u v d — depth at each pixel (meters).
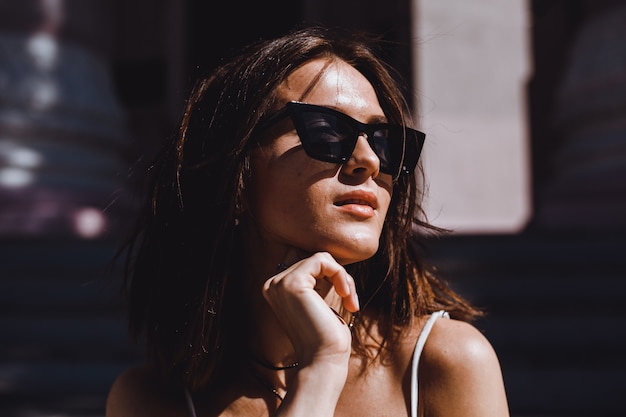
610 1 7.12
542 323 4.43
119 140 8.42
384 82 1.29
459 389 1.18
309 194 1.17
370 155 1.17
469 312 1.40
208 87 1.31
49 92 7.66
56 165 7.54
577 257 4.93
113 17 9.70
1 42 7.60
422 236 1.46
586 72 7.04
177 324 1.30
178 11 9.90
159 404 1.31
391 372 1.23
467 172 7.02
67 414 3.85
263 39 1.37
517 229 7.04
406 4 7.33
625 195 6.55
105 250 5.28
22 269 5.24
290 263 1.21
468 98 7.05
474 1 7.05
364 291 1.33
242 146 1.20
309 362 1.13
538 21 8.84
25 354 4.61
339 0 8.91
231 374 1.32
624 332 4.40
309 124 1.17
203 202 1.28
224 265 1.27
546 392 4.00
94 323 4.79
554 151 7.88
